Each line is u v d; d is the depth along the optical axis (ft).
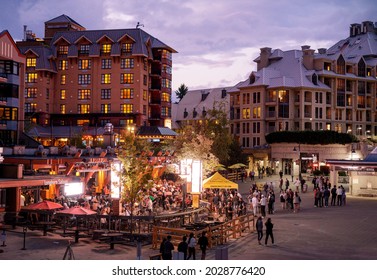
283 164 279.28
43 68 282.15
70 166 119.34
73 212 90.68
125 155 100.17
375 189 179.73
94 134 264.72
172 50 312.91
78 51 289.12
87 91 288.10
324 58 310.45
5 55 193.77
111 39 282.97
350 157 257.75
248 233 103.86
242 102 316.19
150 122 304.09
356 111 328.90
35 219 105.19
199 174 119.55
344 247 87.97
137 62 281.33
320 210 143.02
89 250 82.74
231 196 142.00
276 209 147.95
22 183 102.47
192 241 73.15
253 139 307.99
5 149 132.67
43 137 267.80
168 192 146.41
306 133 267.59
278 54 332.19
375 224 115.14
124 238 90.58
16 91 201.36
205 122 237.25
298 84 299.79
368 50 355.36
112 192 100.83
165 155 185.88
